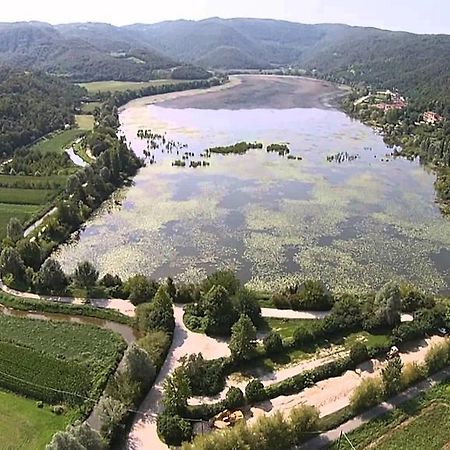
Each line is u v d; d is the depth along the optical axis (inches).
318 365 3019.2
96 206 5595.5
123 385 2728.8
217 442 2250.2
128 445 2434.8
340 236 4889.3
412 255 4537.4
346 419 2571.4
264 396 2731.3
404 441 2433.6
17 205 5600.4
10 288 3887.8
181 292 3693.4
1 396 2743.6
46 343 3213.6
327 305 3624.5
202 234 4921.3
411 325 3289.9
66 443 2111.2
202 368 2906.0
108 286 3860.7
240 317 3102.9
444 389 2780.5
